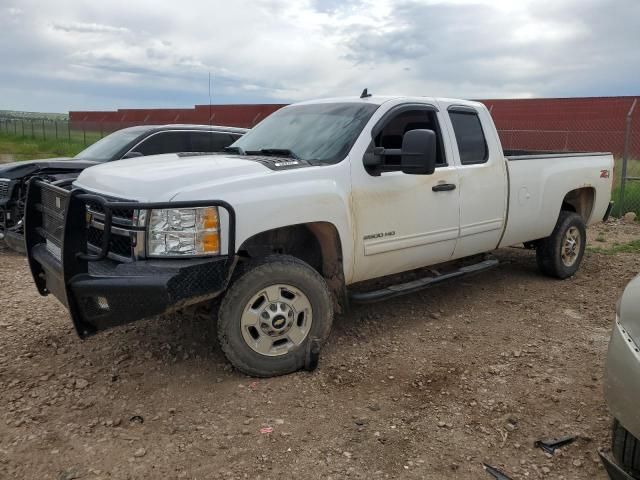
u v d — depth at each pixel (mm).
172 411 3588
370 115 4746
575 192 6914
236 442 3264
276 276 3955
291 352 4078
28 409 3592
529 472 3051
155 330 4883
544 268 6660
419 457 3162
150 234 3611
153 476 2965
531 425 3492
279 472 3006
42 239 4500
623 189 11484
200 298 3643
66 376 4051
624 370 2572
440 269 5742
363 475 2998
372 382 4031
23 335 4793
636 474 2820
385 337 4863
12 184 7684
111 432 3361
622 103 24938
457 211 5242
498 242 5852
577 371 4246
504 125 27375
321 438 3320
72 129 36344
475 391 3914
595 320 5367
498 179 5633
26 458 3092
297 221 4039
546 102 27203
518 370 4254
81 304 3678
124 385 3934
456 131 5363
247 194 3830
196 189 3693
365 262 4586
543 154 7102
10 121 39281
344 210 4324
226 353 3900
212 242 3668
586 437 3346
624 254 8195
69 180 4648
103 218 3844
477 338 4879
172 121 30078
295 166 4238
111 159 8219
